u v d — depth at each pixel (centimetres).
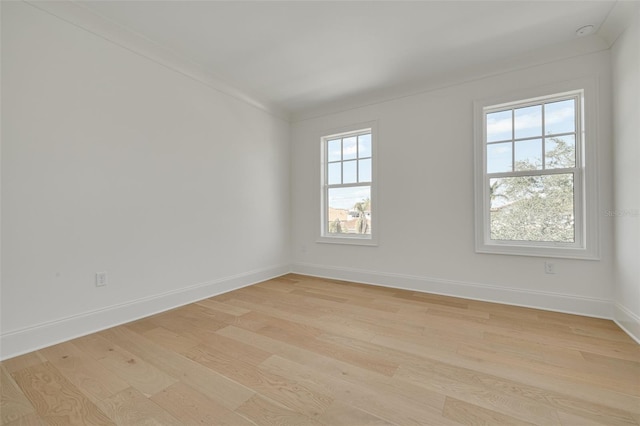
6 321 181
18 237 186
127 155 243
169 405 135
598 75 242
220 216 326
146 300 254
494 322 235
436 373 161
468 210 302
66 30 207
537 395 141
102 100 227
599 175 242
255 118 375
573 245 259
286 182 430
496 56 274
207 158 312
